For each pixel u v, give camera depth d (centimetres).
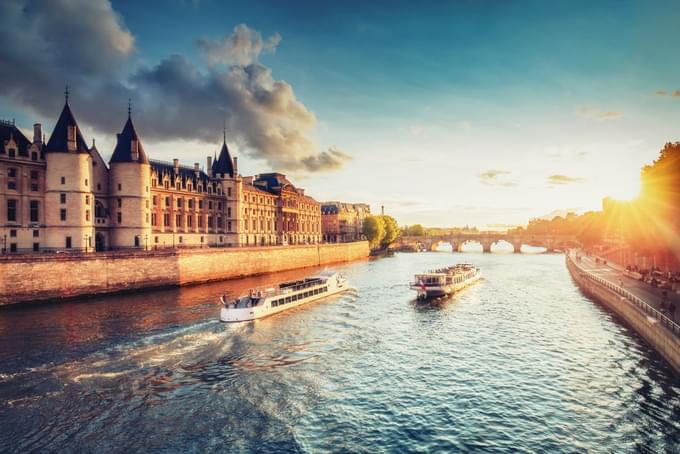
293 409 2673
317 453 2197
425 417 2602
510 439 2355
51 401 2688
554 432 2428
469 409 2711
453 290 7144
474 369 3416
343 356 3694
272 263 10525
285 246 11112
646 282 6700
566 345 4066
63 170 7050
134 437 2305
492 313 5553
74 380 3003
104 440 2267
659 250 7056
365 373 3306
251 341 4088
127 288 6881
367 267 12331
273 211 13275
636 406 2739
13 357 3438
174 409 2634
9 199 6812
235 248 9206
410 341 4197
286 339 4184
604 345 4050
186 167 10862
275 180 13950
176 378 3112
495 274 10538
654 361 3562
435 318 5238
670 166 6244
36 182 7138
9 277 5625
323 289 6650
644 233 7450
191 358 3525
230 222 11244
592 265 10231
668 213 6388
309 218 15700
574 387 3044
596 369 3397
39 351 3591
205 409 2645
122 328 4391
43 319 4812
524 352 3853
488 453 2214
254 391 2925
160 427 2416
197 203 10362
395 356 3722
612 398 2856
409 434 2400
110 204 8312
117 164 8256
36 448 2177
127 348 3706
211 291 7062
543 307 5988
